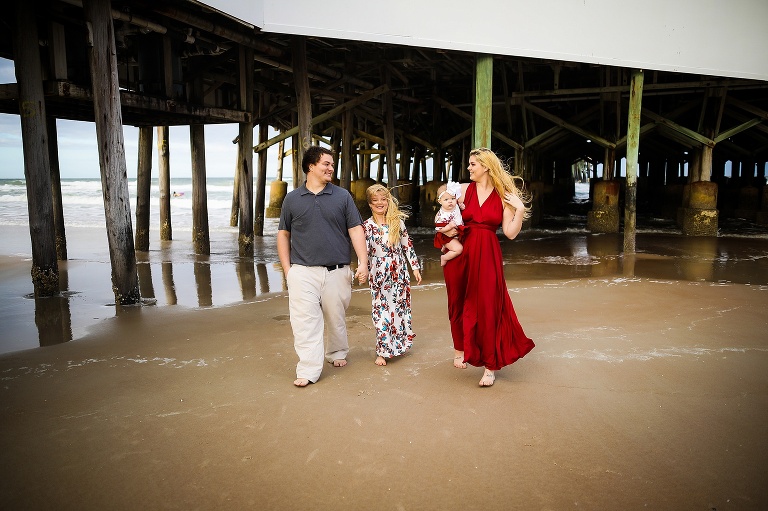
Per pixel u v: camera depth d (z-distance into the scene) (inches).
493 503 99.1
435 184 700.7
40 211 281.0
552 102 738.2
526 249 487.5
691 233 598.9
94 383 158.6
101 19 237.3
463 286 160.1
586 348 187.8
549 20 355.3
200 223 463.5
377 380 160.2
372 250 172.7
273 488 104.4
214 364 174.9
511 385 154.9
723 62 443.8
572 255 446.9
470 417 134.4
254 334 209.2
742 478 106.0
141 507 98.9
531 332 208.1
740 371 164.2
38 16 268.2
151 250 488.1
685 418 132.6
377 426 130.0
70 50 282.5
